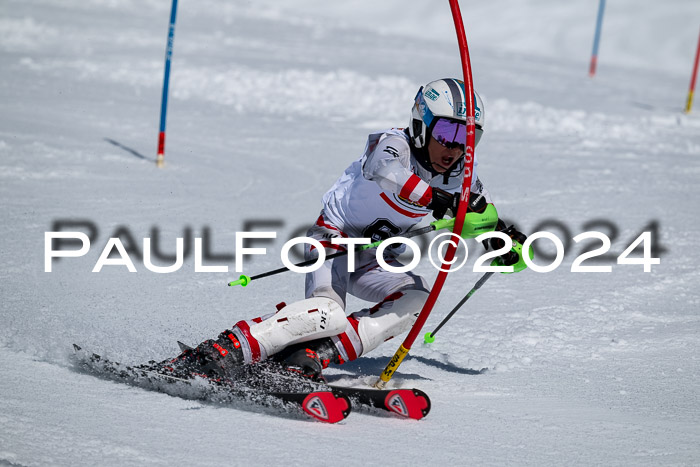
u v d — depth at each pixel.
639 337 17.30
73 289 18.80
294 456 10.24
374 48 83.75
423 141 12.41
